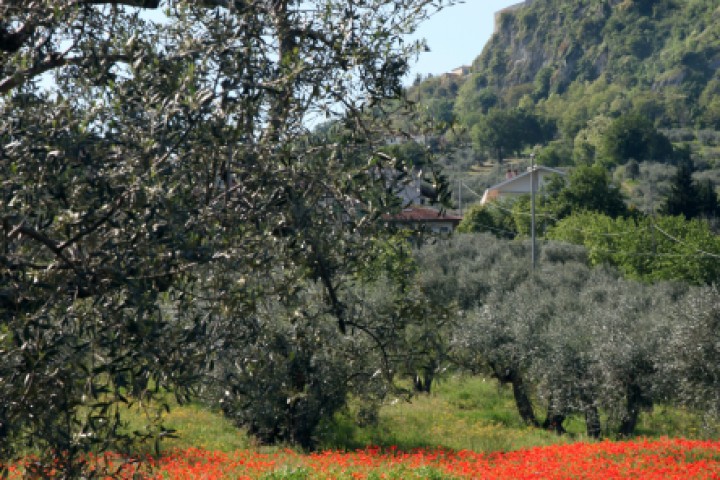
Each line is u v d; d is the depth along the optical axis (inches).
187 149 474.9
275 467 1579.7
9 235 406.6
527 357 2805.1
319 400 1734.7
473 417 2947.8
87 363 448.8
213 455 1756.9
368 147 537.6
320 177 497.7
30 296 414.6
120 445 471.2
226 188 478.9
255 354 522.3
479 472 1603.1
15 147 430.6
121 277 410.6
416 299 595.5
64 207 422.6
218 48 516.1
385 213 497.7
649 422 2965.1
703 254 5561.0
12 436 427.2
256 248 462.9
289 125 534.3
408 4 567.8
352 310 602.2
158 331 434.0
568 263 5561.0
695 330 2338.8
